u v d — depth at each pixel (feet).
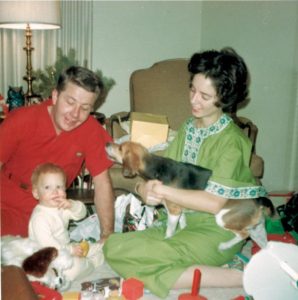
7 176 5.96
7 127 5.75
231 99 5.06
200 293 5.32
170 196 5.04
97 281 5.36
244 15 10.37
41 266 4.85
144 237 5.55
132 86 10.21
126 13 12.19
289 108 9.18
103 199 6.28
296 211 7.04
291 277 4.15
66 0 11.59
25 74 11.72
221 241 5.29
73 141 5.96
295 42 8.86
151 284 5.15
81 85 5.31
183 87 10.11
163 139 7.10
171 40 12.68
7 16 8.55
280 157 9.56
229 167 5.10
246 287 4.41
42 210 5.47
